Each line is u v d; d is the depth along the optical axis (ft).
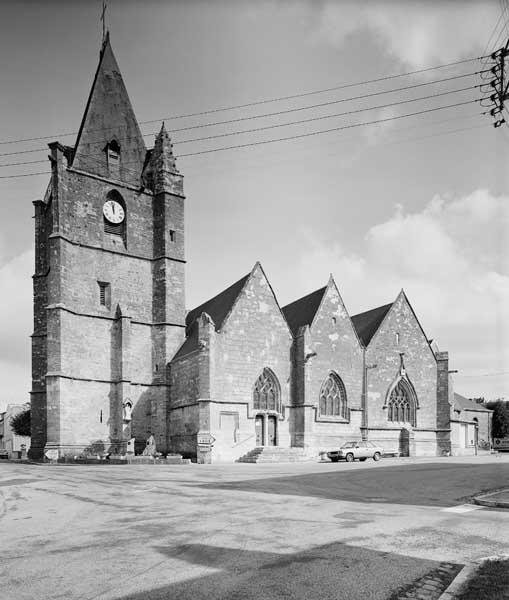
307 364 167.73
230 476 101.24
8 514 60.70
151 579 33.19
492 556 37.40
